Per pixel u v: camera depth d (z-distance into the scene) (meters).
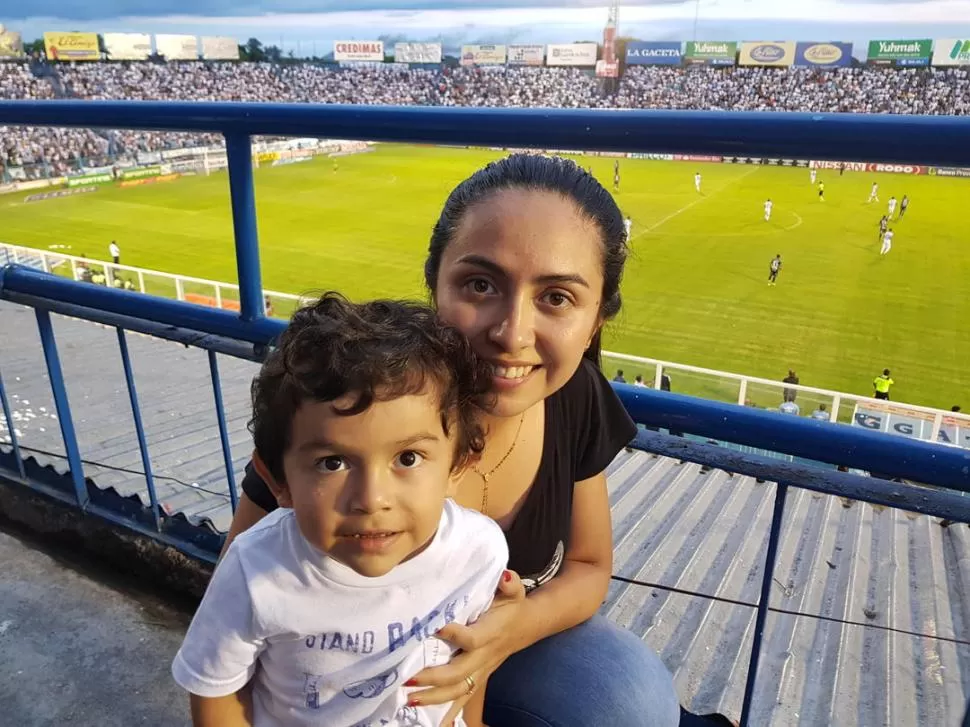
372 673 1.11
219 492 3.74
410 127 1.52
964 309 23.12
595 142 1.36
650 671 1.41
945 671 4.01
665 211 35.22
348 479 0.98
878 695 3.79
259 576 1.07
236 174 1.80
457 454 1.11
